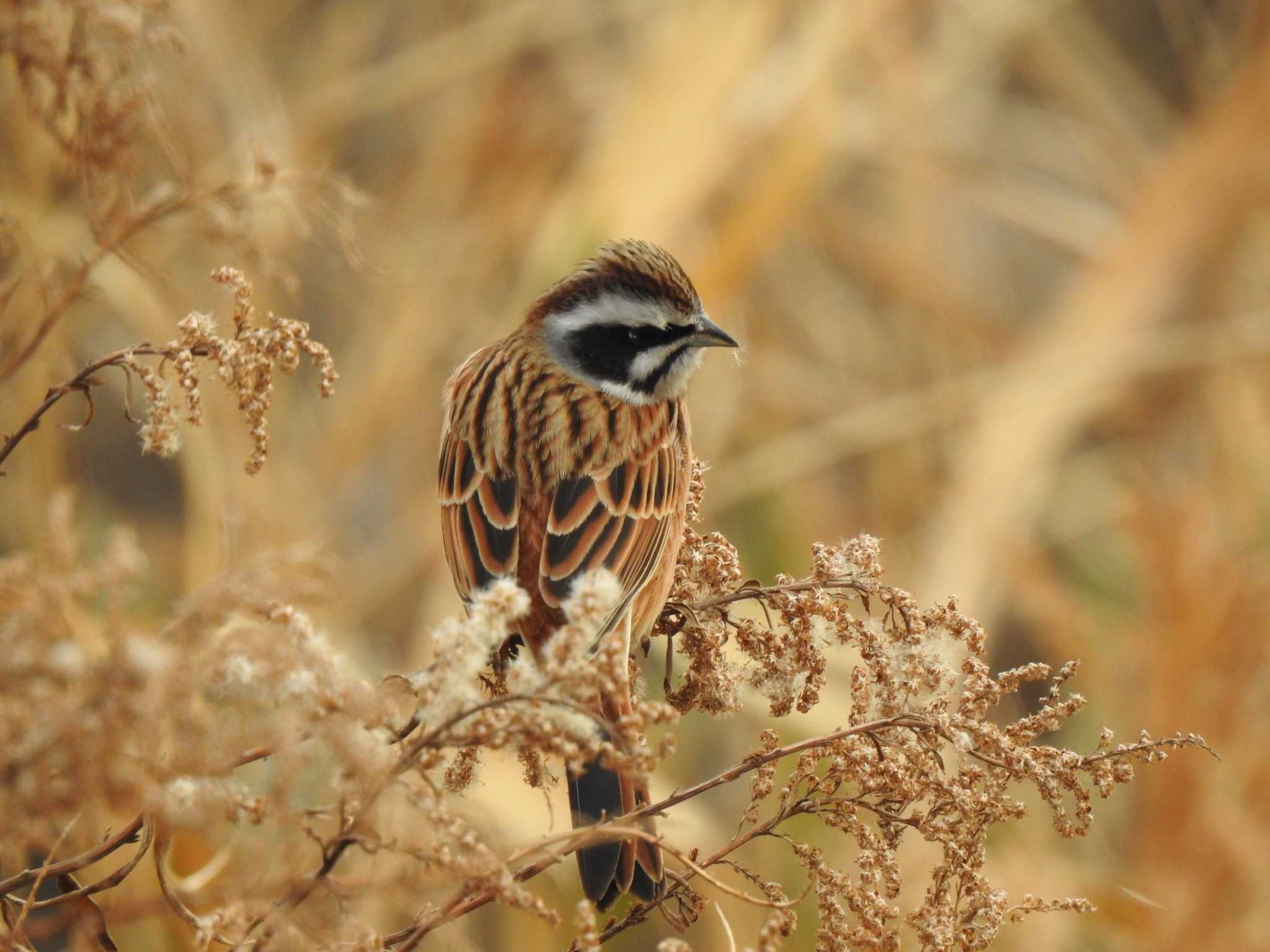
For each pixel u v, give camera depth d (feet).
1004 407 47.06
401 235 46.52
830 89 45.24
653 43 47.75
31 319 23.30
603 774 19.47
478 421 28.50
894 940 18.04
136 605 37.78
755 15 45.42
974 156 55.57
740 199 46.16
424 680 15.29
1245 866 36.99
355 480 42.86
